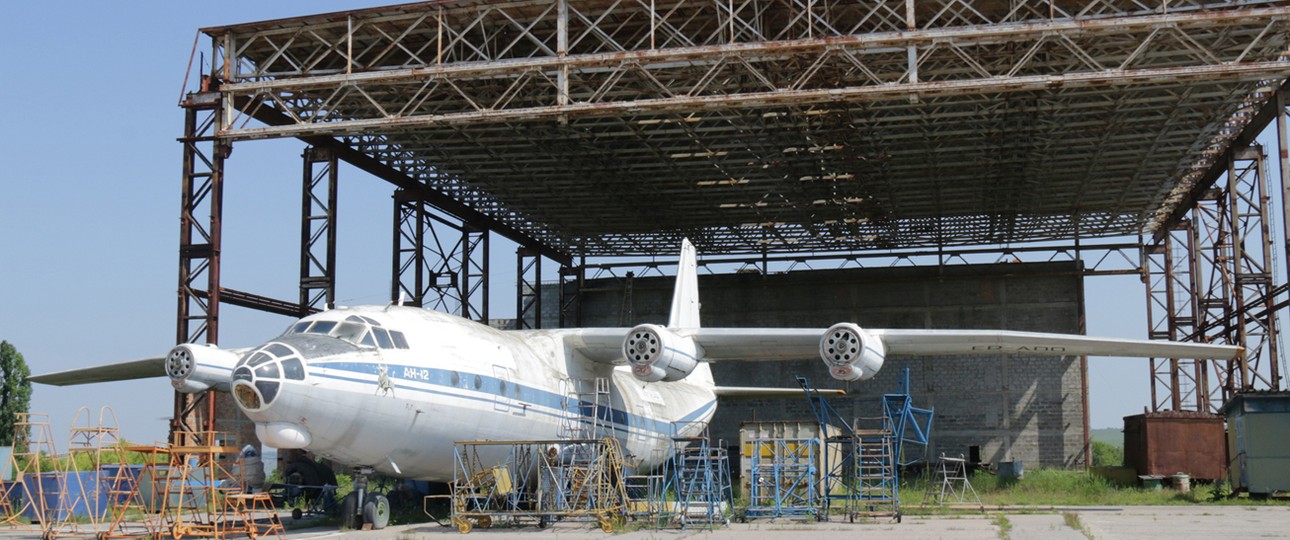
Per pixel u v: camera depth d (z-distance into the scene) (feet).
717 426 160.15
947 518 73.56
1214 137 118.62
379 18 98.07
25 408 161.79
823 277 159.53
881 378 155.74
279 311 106.83
